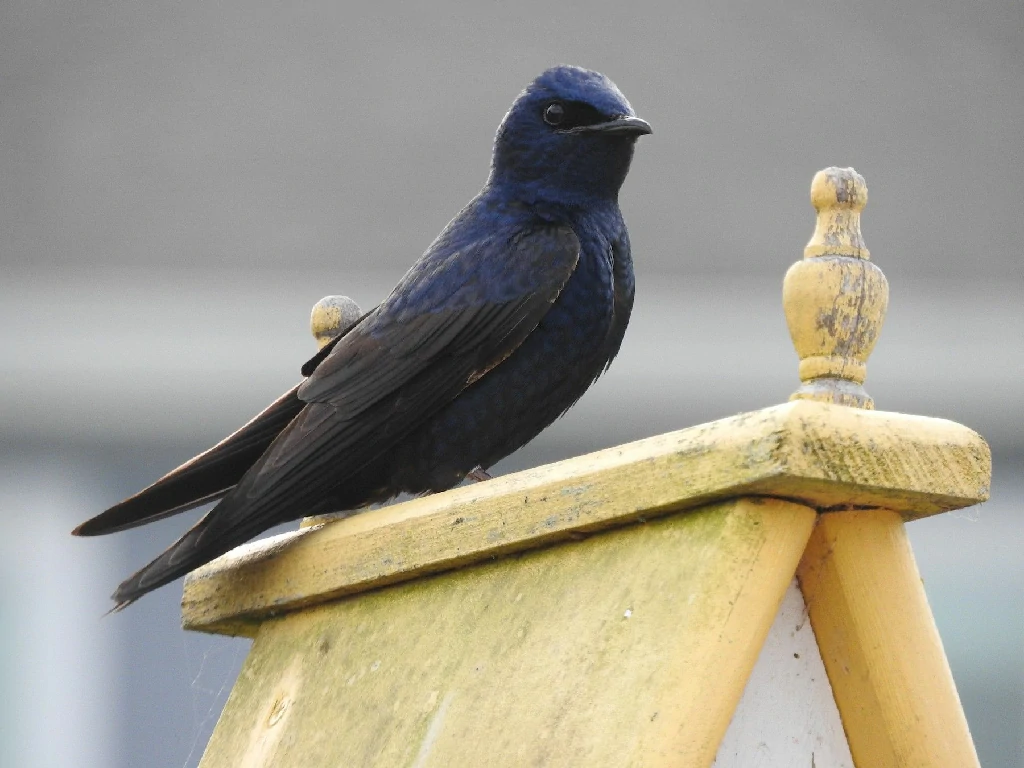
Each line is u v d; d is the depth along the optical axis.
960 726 3.77
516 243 5.97
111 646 14.77
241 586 5.06
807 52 18.30
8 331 15.30
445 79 18.16
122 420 15.11
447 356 5.74
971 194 17.28
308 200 17.03
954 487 3.66
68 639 14.82
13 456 15.02
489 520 4.16
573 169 6.25
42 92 18.17
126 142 17.67
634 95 17.78
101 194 17.12
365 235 16.77
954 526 14.40
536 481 4.06
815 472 3.48
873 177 17.31
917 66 18.31
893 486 3.58
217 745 4.96
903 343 15.50
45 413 15.03
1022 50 18.53
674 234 16.42
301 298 15.93
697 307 15.52
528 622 4.02
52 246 16.58
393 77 18.19
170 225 16.77
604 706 3.65
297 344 15.33
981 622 14.16
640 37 18.30
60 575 14.91
